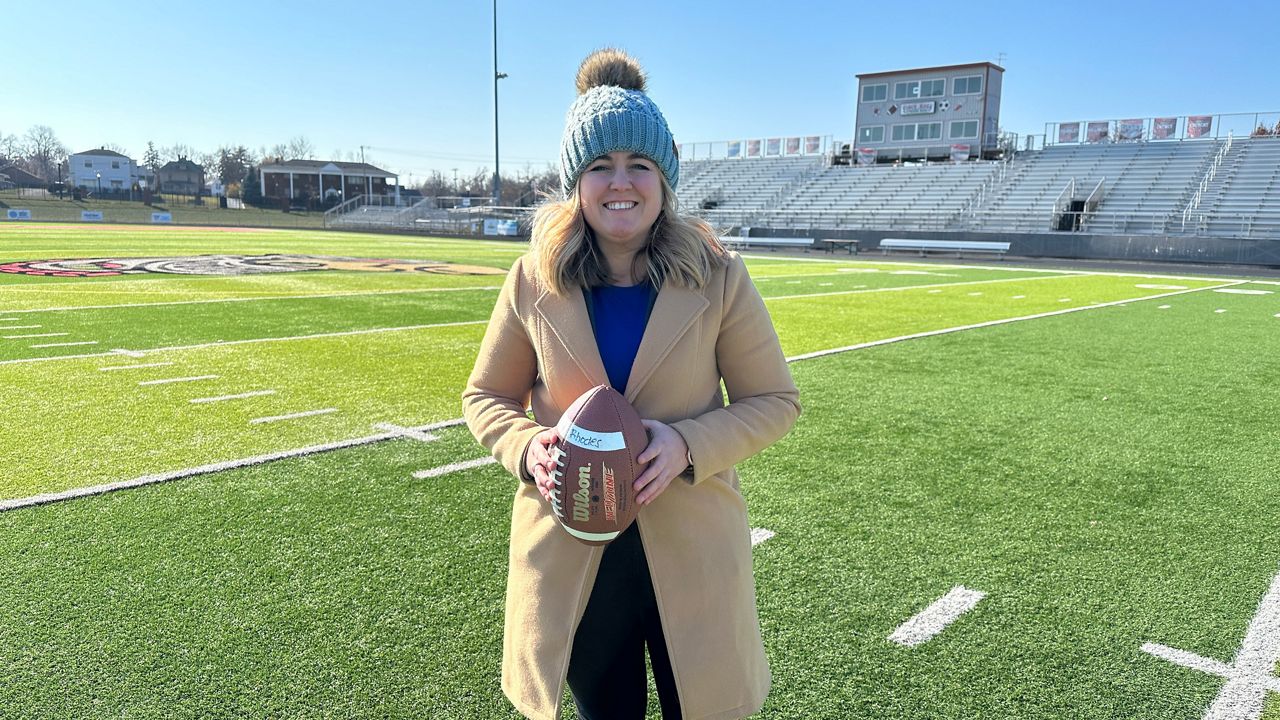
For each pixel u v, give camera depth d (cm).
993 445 518
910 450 505
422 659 263
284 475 431
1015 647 278
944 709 243
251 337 851
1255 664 268
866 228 3406
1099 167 3309
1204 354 869
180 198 7025
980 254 2938
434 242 3209
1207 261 2508
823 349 867
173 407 561
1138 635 286
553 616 172
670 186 173
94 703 237
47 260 1756
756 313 175
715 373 177
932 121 3906
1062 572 336
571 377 171
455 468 447
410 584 314
